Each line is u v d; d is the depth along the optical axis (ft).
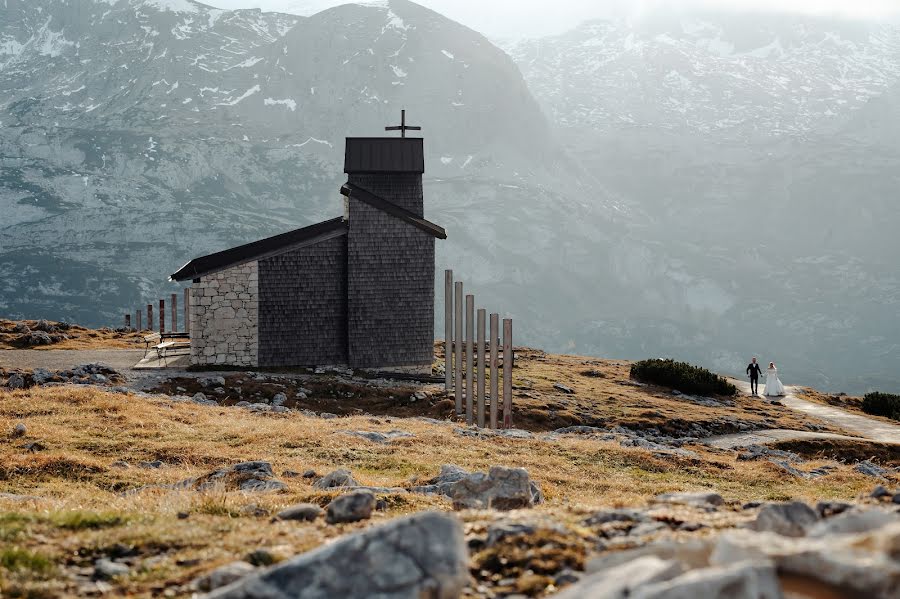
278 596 18.22
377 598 18.13
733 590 15.21
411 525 19.54
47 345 179.63
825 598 15.46
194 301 155.53
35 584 25.70
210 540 32.12
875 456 130.21
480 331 127.13
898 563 15.23
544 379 174.81
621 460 92.12
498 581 24.21
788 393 206.28
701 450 117.50
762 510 26.68
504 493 45.80
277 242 160.56
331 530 33.22
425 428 107.86
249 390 138.92
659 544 21.83
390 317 164.55
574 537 27.68
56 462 69.97
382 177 171.01
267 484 58.08
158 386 134.21
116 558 30.22
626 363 227.61
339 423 107.45
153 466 74.49
